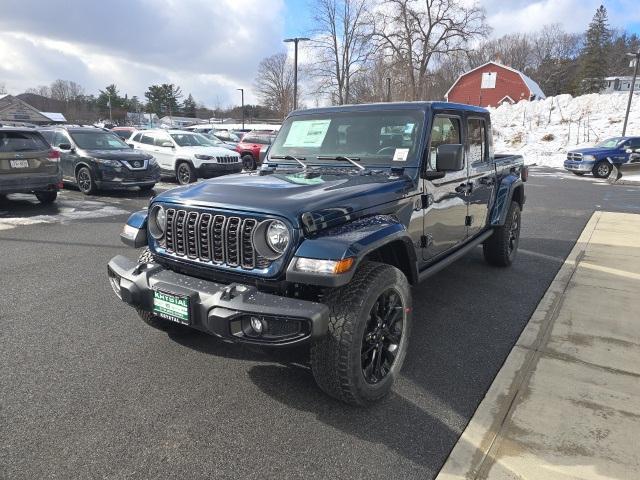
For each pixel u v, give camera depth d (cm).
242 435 271
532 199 1272
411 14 4312
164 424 279
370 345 293
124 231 354
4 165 893
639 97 3506
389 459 254
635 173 1839
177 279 297
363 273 284
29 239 720
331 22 4559
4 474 236
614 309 466
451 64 5241
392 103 409
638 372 345
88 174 1162
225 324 265
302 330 255
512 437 272
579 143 2953
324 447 262
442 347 386
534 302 489
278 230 269
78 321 420
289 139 441
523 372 344
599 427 281
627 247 724
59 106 9344
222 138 2728
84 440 263
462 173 453
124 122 8369
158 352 366
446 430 279
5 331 397
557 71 7981
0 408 290
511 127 3497
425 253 399
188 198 311
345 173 377
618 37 8500
